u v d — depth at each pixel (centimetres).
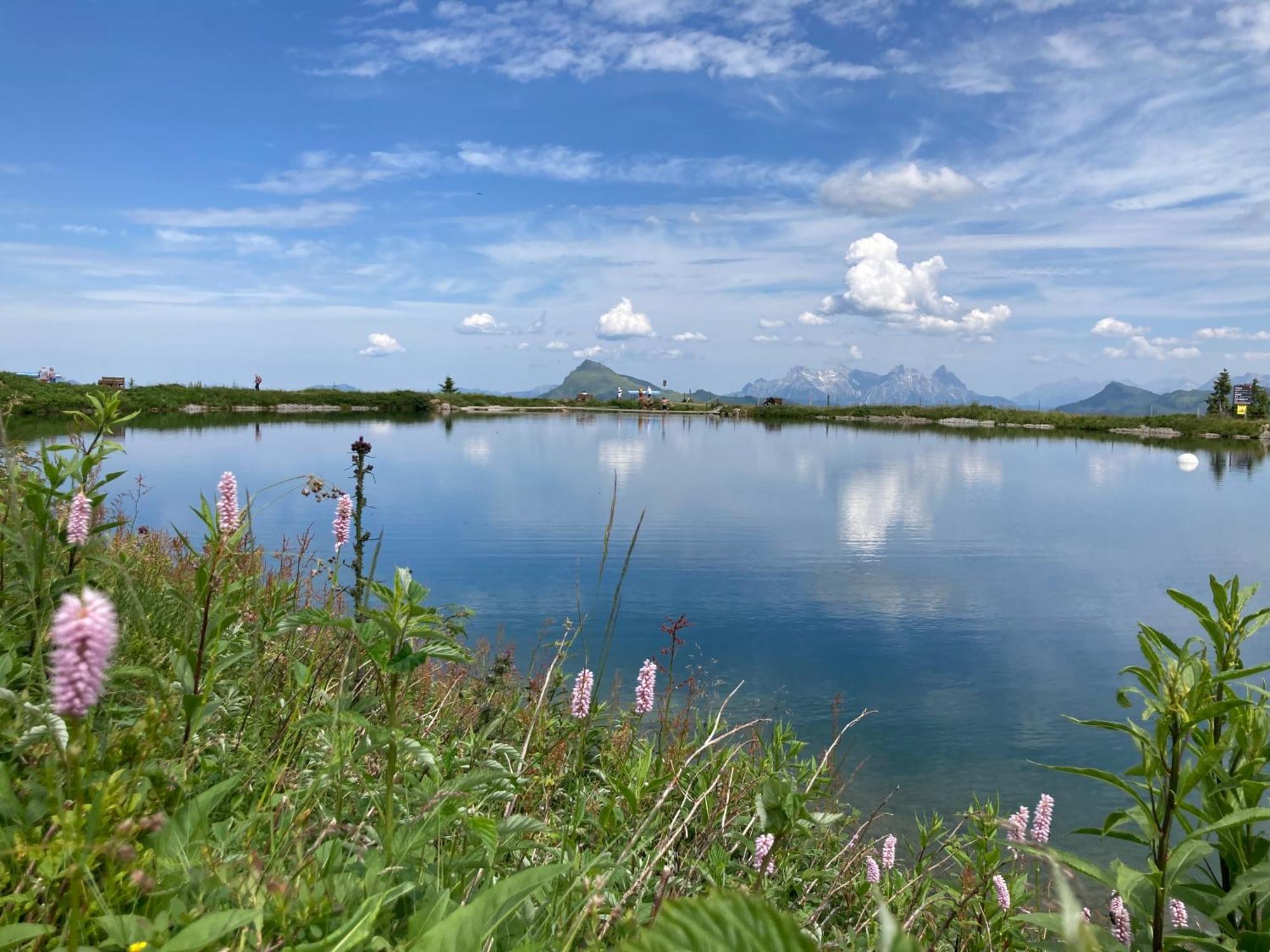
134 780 182
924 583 1817
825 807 497
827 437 7738
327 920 169
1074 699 1098
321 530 1948
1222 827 229
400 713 298
